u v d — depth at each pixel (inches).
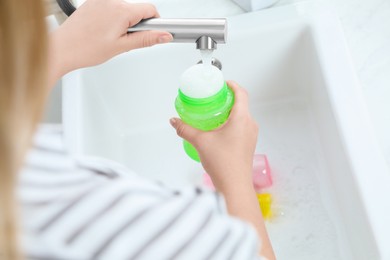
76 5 41.2
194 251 18.4
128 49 34.8
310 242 35.9
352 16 40.4
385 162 31.5
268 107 43.4
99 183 17.6
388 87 36.3
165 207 18.1
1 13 15.1
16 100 15.0
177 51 40.5
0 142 14.5
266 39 40.1
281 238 36.4
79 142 35.8
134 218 17.4
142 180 18.8
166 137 43.3
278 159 40.2
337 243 35.5
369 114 35.3
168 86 42.4
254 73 42.3
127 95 42.5
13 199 14.7
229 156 30.9
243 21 40.4
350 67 36.2
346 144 32.7
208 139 31.8
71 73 38.6
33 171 17.2
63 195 17.1
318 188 38.2
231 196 29.5
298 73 42.1
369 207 29.9
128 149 43.1
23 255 16.4
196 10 43.0
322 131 39.1
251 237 20.4
